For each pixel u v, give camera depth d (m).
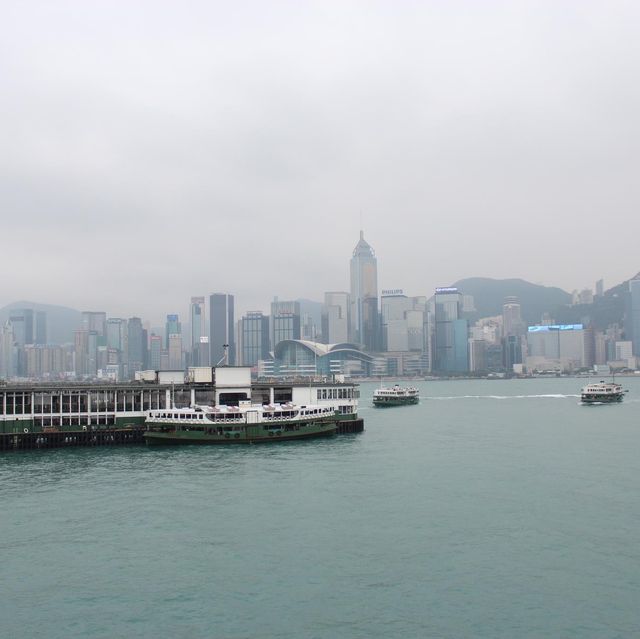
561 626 58.59
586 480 110.62
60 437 147.12
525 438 166.25
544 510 91.31
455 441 159.75
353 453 138.88
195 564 72.44
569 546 76.94
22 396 147.62
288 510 91.62
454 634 57.38
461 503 95.19
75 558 74.25
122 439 151.00
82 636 57.59
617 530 82.38
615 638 56.56
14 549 77.06
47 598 64.69
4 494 101.44
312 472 117.19
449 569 70.56
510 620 59.69
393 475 114.69
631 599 63.41
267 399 171.00
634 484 107.38
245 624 59.41
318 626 58.97
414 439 163.75
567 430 184.50
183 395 161.25
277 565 72.00
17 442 144.62
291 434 155.88
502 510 91.44
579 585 66.44
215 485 106.56
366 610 61.78
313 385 175.12
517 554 74.56
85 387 151.75
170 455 135.50
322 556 74.38
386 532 82.12
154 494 100.56
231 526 84.69
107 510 92.06
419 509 92.06
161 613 61.53
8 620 60.47
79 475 115.50
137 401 156.38
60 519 88.00
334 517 88.31
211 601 63.78
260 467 122.00
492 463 127.06
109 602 63.75
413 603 63.03
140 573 70.12
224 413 149.88
